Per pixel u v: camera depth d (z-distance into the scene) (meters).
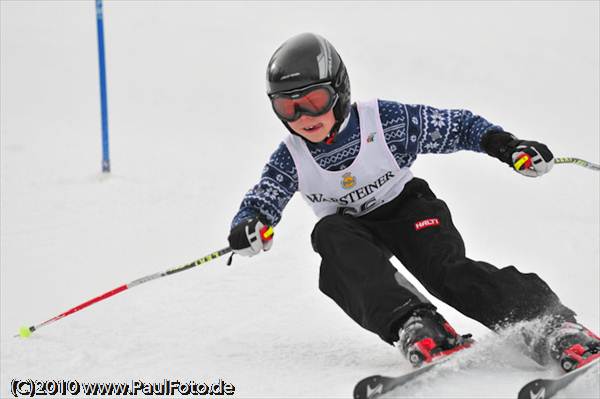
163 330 15.74
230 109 45.38
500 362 11.97
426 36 60.38
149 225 24.89
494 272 12.44
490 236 22.59
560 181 29.86
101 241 23.09
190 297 18.09
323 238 13.44
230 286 18.89
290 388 11.80
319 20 65.69
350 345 14.35
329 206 14.36
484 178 30.55
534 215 25.02
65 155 34.09
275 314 16.75
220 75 52.47
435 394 10.66
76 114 43.19
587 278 18.41
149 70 53.59
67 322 16.30
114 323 16.23
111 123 41.50
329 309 17.08
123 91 48.84
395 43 57.97
